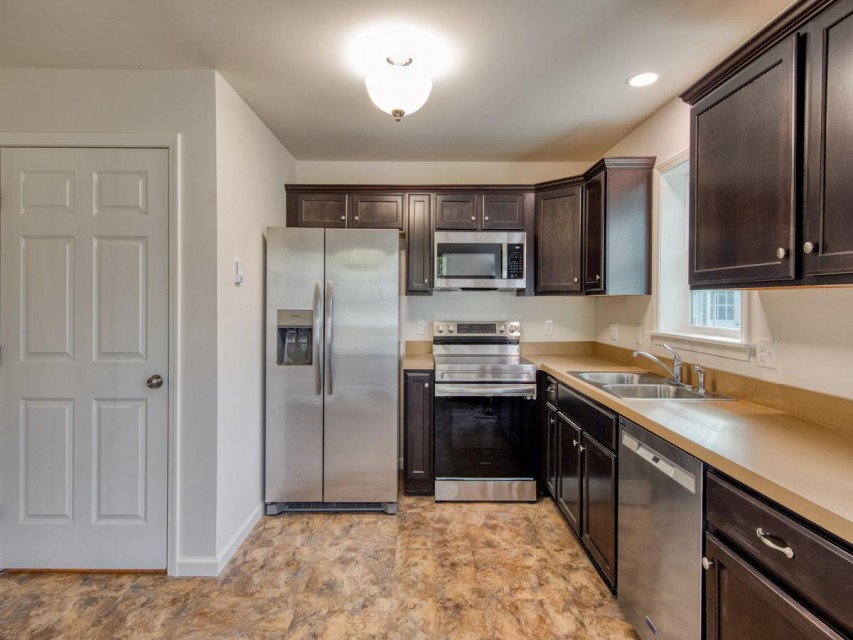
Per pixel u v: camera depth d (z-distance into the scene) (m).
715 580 1.10
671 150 2.21
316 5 1.48
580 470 2.05
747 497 1.00
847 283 0.98
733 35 1.66
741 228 1.31
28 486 1.94
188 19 1.56
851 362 1.27
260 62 1.85
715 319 2.05
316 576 1.91
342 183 3.12
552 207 2.84
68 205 1.91
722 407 1.59
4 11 1.51
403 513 2.48
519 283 2.88
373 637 1.56
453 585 1.84
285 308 2.46
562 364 2.68
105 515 1.94
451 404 2.65
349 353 2.48
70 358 1.93
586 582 1.86
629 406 1.60
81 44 1.72
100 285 1.92
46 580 1.88
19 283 1.92
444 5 1.48
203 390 1.91
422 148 2.91
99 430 1.93
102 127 1.90
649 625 1.42
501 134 2.66
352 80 2.00
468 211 2.96
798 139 1.10
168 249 1.91
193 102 1.91
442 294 3.22
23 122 1.91
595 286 2.50
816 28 1.04
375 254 2.48
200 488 1.92
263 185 2.48
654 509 1.39
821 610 0.81
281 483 2.47
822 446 1.15
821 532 0.83
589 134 2.66
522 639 1.54
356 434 2.48
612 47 1.74
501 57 1.81
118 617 1.66
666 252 2.30
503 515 2.46
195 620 1.64
